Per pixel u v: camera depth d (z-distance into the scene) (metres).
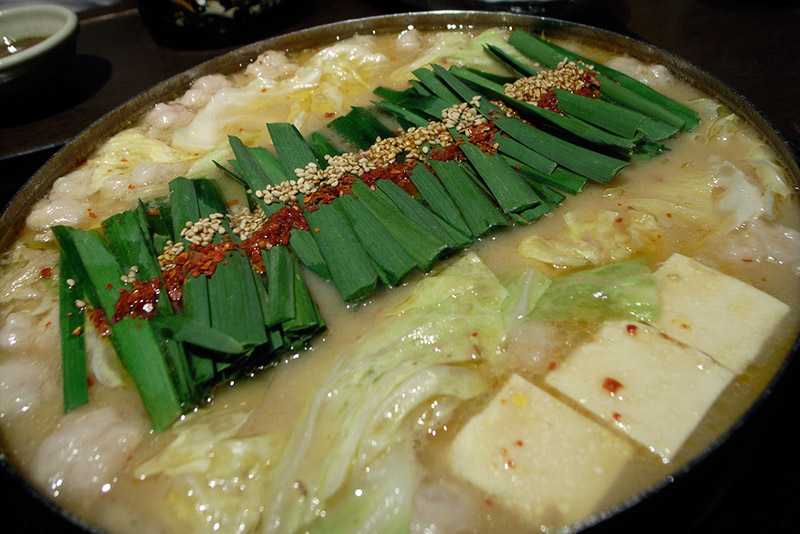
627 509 0.18
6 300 0.28
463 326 0.25
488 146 0.32
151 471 0.22
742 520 0.25
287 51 0.43
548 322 0.25
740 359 0.23
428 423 0.23
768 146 0.30
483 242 0.29
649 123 0.32
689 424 0.22
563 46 0.40
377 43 0.43
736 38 0.44
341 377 0.24
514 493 0.21
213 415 0.24
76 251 0.28
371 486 0.22
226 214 0.31
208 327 0.24
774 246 0.26
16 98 0.42
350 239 0.28
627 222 0.28
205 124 0.37
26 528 0.26
